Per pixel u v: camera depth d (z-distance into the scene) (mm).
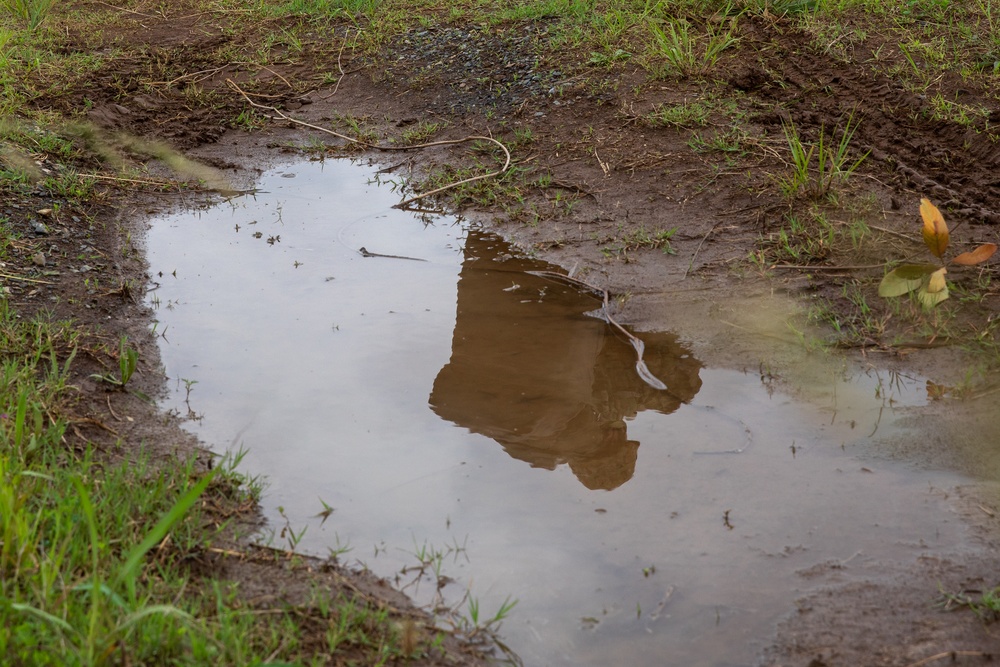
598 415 4016
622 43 7629
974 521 3275
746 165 6062
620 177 6191
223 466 3611
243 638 2547
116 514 3041
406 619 2828
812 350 4410
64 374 4004
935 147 5969
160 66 8281
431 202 6293
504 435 3883
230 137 7332
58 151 6492
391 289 5160
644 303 4938
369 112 7605
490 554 3197
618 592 3023
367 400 4113
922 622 2830
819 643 2785
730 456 3699
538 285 5203
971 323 4465
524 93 7324
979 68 6613
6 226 5340
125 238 5641
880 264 5008
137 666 2379
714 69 7145
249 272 5340
